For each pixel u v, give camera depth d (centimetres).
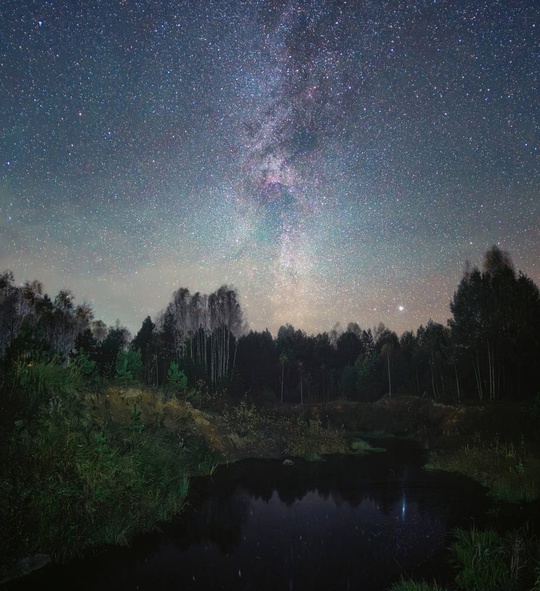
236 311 5125
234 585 605
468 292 4012
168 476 1011
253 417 2141
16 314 2812
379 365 5238
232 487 1231
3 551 602
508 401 3170
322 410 4100
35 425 782
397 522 907
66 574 622
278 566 674
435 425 3181
